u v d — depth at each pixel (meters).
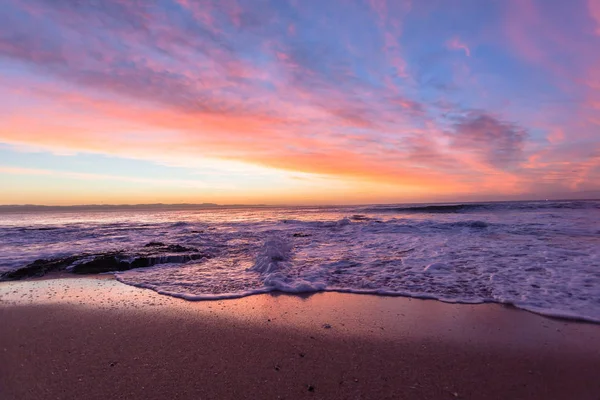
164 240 13.35
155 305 4.83
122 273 7.27
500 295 4.86
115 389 2.60
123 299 5.20
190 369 2.91
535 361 2.99
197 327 3.91
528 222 15.45
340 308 4.55
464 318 4.07
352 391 2.55
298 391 2.56
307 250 9.43
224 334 3.69
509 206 29.75
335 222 20.16
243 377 2.77
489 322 3.92
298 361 3.05
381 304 4.68
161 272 7.27
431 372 2.83
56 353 3.25
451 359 3.06
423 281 5.79
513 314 4.15
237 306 4.71
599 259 6.94
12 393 2.56
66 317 4.34
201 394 2.52
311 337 3.58
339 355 3.16
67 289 5.97
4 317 4.41
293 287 5.54
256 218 29.48
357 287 5.54
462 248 8.88
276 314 4.34
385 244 10.24
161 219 31.72
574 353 3.12
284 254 8.48
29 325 4.06
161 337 3.62
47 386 2.65
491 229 13.26
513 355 3.11
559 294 4.82
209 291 5.55
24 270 7.46
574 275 5.77
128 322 4.11
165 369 2.91
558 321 3.89
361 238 12.08
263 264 7.52
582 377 2.72
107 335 3.70
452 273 6.25
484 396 2.48
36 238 14.79
